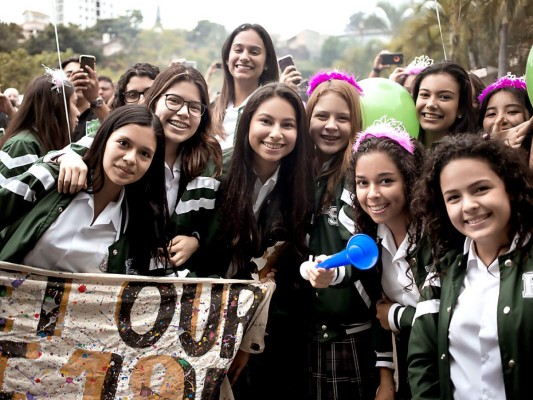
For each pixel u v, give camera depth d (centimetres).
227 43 388
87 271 247
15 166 289
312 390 278
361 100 315
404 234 255
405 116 321
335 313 271
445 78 319
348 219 273
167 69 289
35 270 238
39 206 237
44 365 239
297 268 285
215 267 287
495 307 200
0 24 1880
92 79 390
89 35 3978
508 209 201
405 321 250
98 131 242
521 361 192
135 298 250
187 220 279
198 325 253
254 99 281
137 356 247
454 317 208
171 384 246
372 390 276
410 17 1462
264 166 288
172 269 269
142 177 250
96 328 245
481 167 201
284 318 288
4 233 249
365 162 248
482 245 210
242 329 253
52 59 1820
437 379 217
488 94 322
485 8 737
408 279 251
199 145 289
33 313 239
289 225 286
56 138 305
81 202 242
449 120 321
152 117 243
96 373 243
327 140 299
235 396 291
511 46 646
